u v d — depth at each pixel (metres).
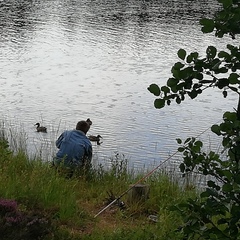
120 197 8.24
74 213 7.30
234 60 3.58
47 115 24.44
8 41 44.91
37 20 55.69
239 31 3.39
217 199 3.73
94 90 30.36
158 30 50.50
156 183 9.73
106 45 44.78
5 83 31.23
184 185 9.79
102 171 11.16
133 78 34.09
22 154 11.34
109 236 6.38
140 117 24.34
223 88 3.75
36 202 7.37
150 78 34.28
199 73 3.61
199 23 3.48
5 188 7.56
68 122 23.39
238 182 3.47
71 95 28.78
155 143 20.00
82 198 8.90
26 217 6.00
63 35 48.59
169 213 7.34
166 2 70.50
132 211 8.07
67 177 10.30
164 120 23.80
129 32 49.84
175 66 3.65
